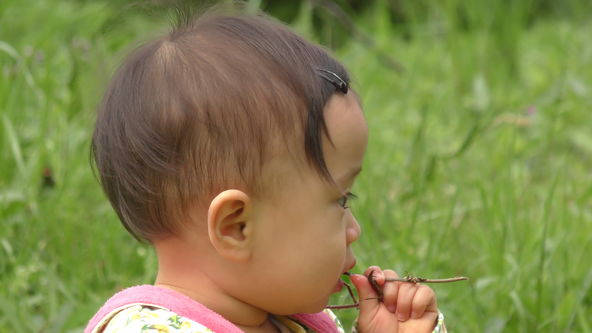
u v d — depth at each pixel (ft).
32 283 13.55
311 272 8.06
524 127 21.31
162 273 8.38
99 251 14.10
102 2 27.35
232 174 7.79
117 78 8.37
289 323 8.91
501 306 13.19
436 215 15.48
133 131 8.04
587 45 28.02
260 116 7.79
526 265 13.65
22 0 24.84
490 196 17.02
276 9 34.65
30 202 14.82
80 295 13.21
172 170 7.89
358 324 9.36
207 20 8.48
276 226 7.92
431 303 9.43
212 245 8.05
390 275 9.53
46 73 17.95
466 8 27.84
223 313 8.21
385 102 23.35
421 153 17.95
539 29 30.91
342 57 24.89
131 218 8.32
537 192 17.72
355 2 35.65
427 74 25.58
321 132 7.91
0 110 16.24
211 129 7.79
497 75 25.32
